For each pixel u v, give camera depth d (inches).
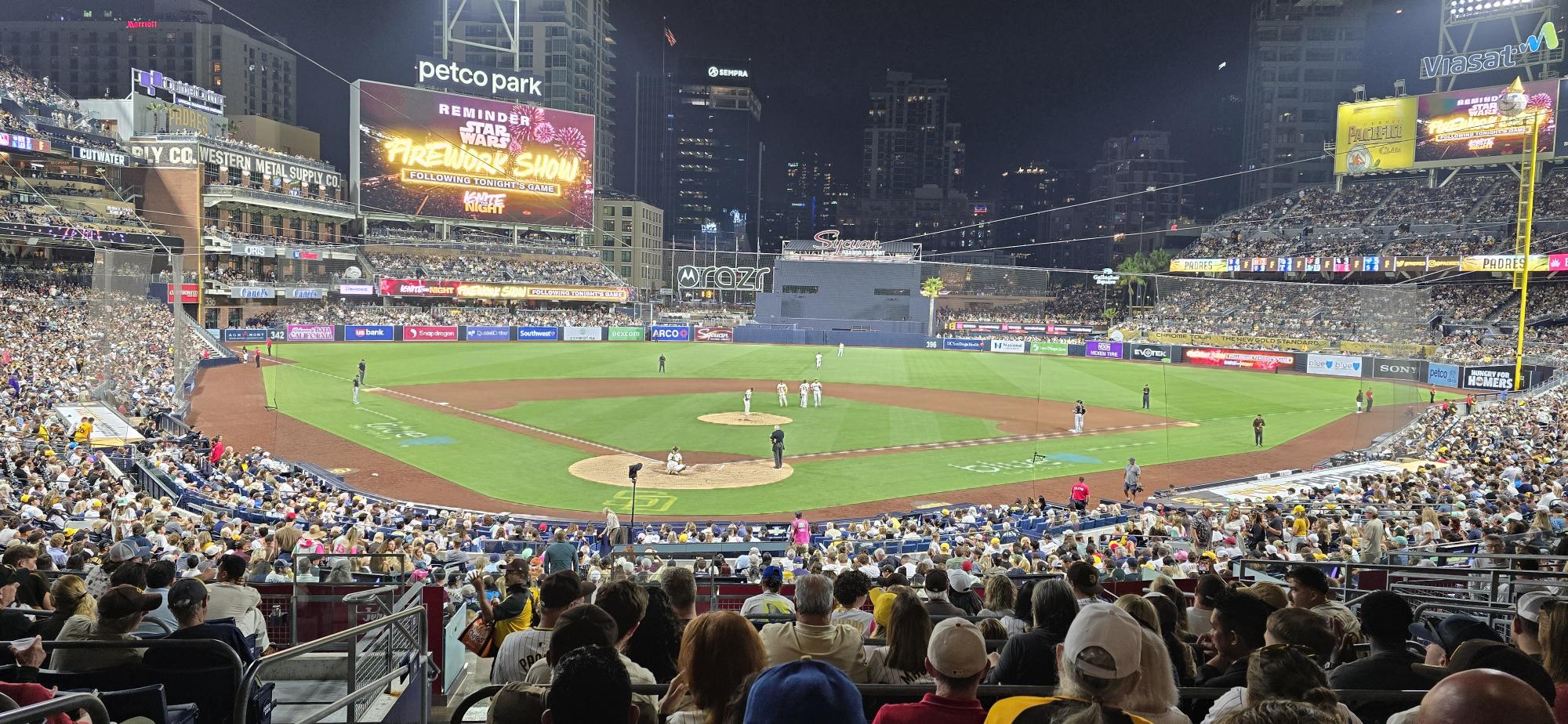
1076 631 178.5
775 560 811.4
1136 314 4899.1
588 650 170.7
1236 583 587.5
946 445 1884.8
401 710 361.4
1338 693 226.5
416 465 1594.5
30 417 1568.7
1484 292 3826.3
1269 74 6604.3
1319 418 2363.4
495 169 4901.6
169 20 7711.6
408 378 2768.2
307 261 4517.7
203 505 1075.3
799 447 1819.6
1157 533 1013.8
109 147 3686.0
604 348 4062.5
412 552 769.6
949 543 956.0
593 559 794.2
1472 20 3887.8
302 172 4503.0
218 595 390.0
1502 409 1969.7
